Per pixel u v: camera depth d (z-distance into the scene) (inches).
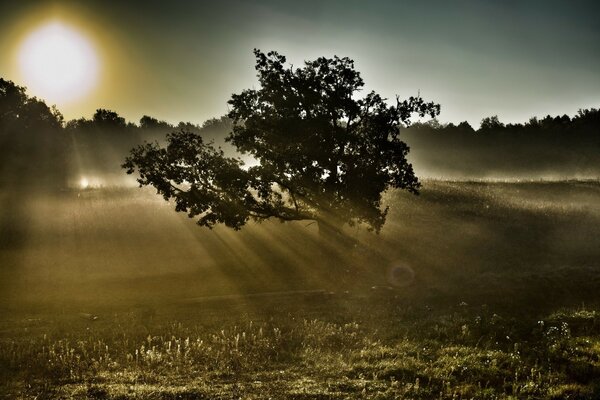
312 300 801.6
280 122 972.6
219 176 967.0
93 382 471.2
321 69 970.1
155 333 636.7
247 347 567.5
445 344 559.8
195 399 408.2
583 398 397.7
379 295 828.0
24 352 564.4
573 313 641.6
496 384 443.5
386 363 498.6
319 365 504.7
